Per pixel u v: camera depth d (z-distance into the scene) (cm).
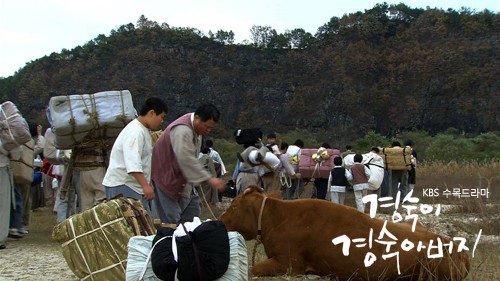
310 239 596
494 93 9838
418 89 10250
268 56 11488
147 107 634
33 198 1451
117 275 563
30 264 774
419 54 10656
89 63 10244
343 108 10394
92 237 572
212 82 10819
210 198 1616
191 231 458
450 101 9981
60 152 1025
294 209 612
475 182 2506
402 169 1830
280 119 10581
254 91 10856
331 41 11562
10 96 9506
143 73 10475
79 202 954
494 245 909
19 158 984
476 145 5669
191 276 443
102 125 895
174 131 634
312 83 10862
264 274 603
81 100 902
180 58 10950
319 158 1558
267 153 941
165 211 660
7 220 909
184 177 650
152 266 451
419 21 11394
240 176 962
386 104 10294
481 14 11256
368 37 11350
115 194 628
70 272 720
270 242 610
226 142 6894
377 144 6191
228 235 466
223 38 11519
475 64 10288
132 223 573
